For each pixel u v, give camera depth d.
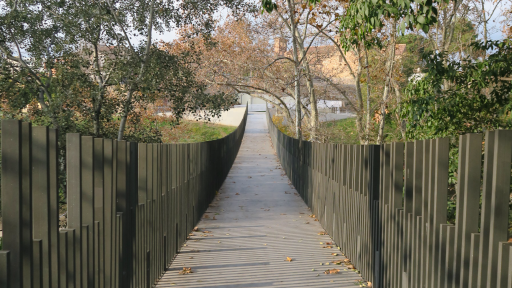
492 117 8.20
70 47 12.30
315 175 9.88
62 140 9.96
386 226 4.58
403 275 3.94
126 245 4.04
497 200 2.38
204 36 14.48
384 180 4.69
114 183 3.65
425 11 5.64
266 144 33.06
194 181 8.65
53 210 2.36
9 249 2.01
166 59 13.31
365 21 7.41
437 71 8.19
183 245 7.25
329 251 6.84
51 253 2.36
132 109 13.70
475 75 7.93
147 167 5.07
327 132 23.75
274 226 8.75
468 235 2.69
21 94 11.65
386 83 18.73
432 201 3.30
